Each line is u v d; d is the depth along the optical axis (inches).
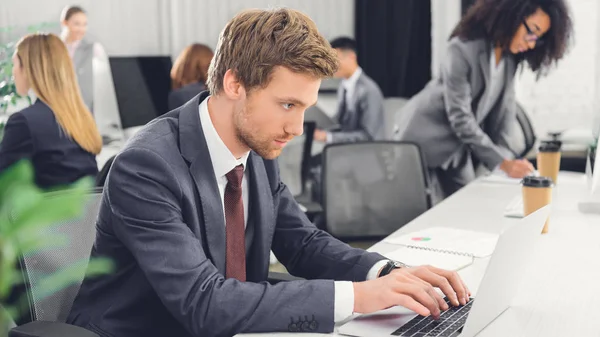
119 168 56.9
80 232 66.2
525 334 53.5
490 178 124.9
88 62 199.0
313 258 68.4
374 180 118.5
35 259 62.2
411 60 217.3
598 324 55.9
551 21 129.6
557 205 101.7
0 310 30.2
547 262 73.4
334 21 223.0
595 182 97.7
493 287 52.6
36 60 116.2
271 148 57.3
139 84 207.5
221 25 229.5
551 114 203.5
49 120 116.1
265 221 65.1
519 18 130.0
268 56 54.1
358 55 219.6
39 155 116.1
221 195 61.1
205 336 53.4
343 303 53.8
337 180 117.6
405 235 85.0
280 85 54.5
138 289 58.0
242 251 62.1
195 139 59.1
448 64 136.8
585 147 169.9
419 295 54.1
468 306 57.5
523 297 62.4
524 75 203.3
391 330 52.6
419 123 143.4
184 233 55.3
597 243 81.0
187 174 58.2
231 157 59.8
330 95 210.1
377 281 55.3
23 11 214.5
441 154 142.8
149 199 55.5
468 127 136.4
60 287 62.4
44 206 26.8
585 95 199.6
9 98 140.5
